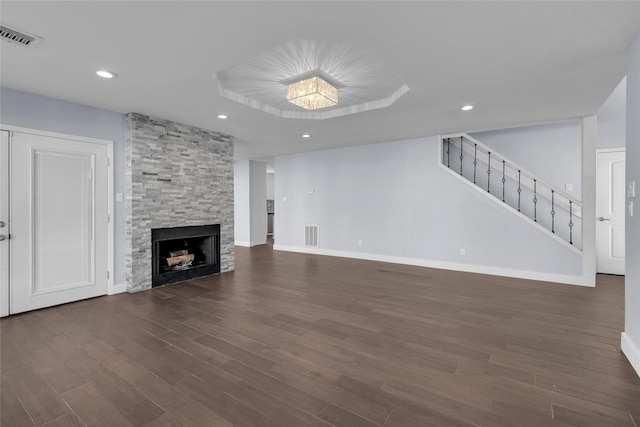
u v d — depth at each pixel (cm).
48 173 332
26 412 165
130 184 386
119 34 210
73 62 251
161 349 235
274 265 554
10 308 308
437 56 244
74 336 259
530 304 336
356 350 232
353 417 160
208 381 193
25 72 269
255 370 205
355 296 367
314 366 210
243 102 355
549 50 234
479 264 488
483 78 286
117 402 173
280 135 517
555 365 210
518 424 154
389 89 340
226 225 506
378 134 513
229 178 513
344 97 364
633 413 161
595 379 193
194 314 309
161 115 397
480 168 566
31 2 174
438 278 452
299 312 313
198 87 305
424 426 153
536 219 525
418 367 208
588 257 408
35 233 324
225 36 214
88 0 173
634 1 175
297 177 707
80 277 357
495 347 236
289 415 162
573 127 504
